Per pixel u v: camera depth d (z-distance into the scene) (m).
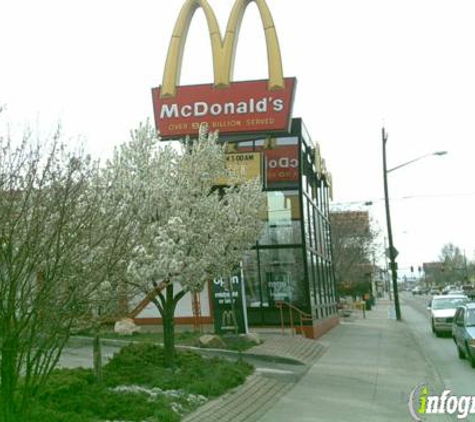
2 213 7.04
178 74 24.77
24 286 7.14
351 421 10.27
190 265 12.70
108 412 9.38
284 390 13.14
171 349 13.15
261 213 15.23
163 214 12.70
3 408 7.14
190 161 13.72
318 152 29.86
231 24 24.69
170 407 9.89
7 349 7.08
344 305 54.00
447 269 133.75
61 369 12.17
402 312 51.53
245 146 24.56
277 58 23.98
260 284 24.45
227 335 18.69
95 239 8.73
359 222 58.09
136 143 13.07
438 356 19.41
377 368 16.55
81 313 8.57
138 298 17.16
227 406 10.80
